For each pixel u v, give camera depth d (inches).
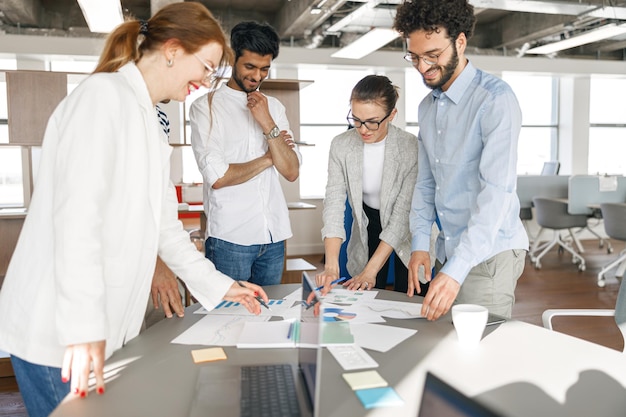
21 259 47.5
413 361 48.6
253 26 83.7
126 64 50.6
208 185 89.7
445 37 60.8
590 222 338.3
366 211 100.2
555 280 227.3
